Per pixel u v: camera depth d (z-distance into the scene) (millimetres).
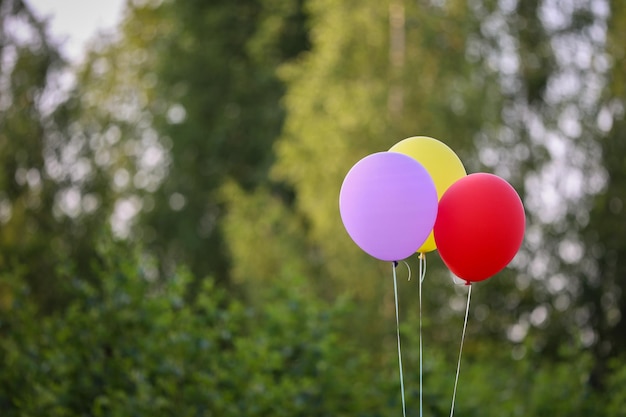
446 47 11641
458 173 4590
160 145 15594
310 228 13023
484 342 11141
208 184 15312
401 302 11281
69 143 11719
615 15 12273
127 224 14812
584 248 12164
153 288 6254
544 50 12562
